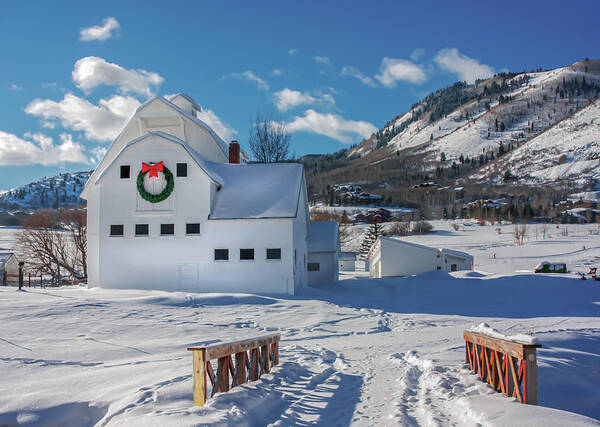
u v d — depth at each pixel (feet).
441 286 127.13
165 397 31.30
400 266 195.21
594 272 192.95
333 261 141.18
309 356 49.11
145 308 81.76
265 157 202.49
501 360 32.45
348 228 436.35
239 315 82.23
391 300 111.75
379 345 59.62
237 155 142.72
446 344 58.80
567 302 107.45
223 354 31.94
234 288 108.06
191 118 131.95
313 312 87.92
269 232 108.78
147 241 110.32
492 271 237.25
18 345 55.57
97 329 66.03
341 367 45.37
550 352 49.24
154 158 112.16
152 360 49.49
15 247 239.50
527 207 561.84
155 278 109.50
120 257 110.52
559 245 325.42
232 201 114.01
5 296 85.66
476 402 29.04
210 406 28.14
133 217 111.14
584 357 49.34
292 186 118.73
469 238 384.47
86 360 50.26
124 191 111.96
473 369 38.22
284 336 68.64
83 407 34.35
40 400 35.40
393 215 600.80
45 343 57.36
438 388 33.91
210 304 89.61
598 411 36.70
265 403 30.96
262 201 113.50
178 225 110.32
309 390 35.35
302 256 126.00
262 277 107.86
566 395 37.63
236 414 27.20
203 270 108.68
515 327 74.28
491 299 112.68
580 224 467.11
